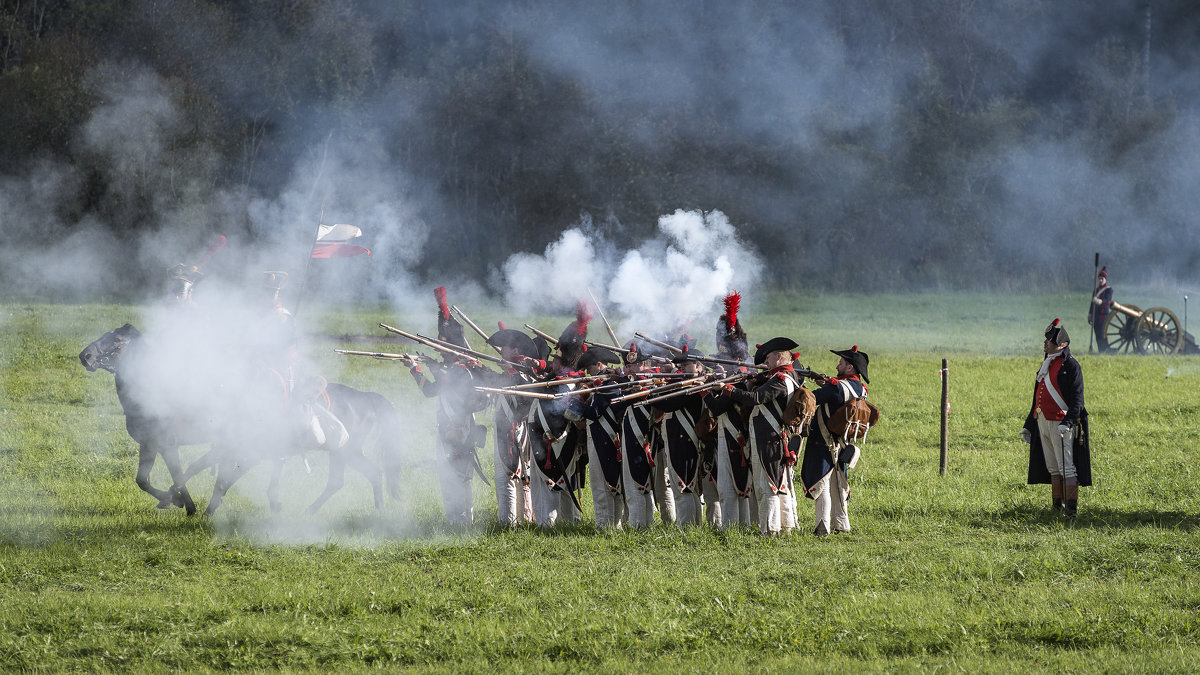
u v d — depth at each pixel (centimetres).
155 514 3106
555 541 2719
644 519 2831
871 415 2789
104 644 2028
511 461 2908
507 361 2878
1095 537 2741
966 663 1891
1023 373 6069
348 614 2205
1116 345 7700
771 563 2508
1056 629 2048
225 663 1980
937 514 3097
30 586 2400
